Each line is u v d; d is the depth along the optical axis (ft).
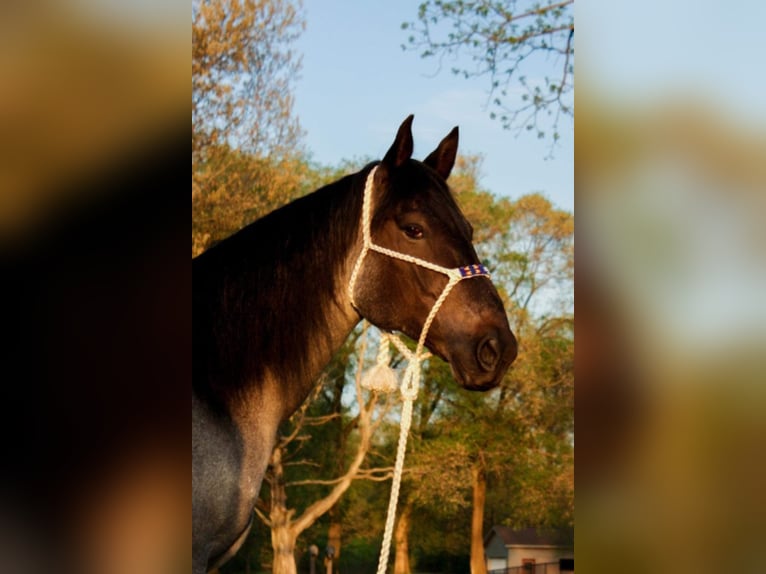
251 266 8.77
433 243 8.66
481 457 69.82
